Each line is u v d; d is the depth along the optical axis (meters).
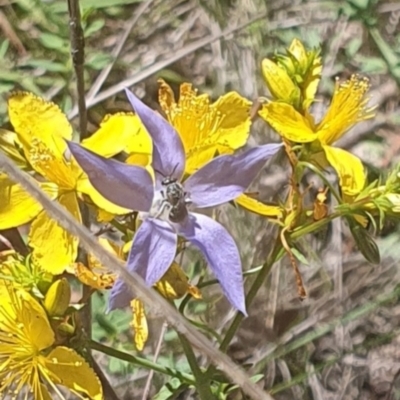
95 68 0.31
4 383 0.18
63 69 0.30
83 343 0.18
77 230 0.15
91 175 0.17
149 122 0.17
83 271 0.17
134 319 0.18
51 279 0.18
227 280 0.17
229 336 0.20
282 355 0.30
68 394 0.25
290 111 0.19
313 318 0.30
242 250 0.28
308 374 0.30
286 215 0.19
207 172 0.18
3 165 0.14
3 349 0.18
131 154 0.18
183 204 0.17
